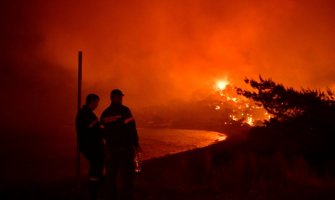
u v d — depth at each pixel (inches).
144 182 344.8
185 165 397.7
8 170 628.1
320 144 450.9
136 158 259.4
